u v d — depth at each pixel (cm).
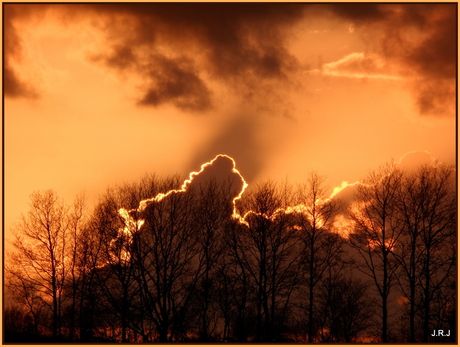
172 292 6234
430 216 6256
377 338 6328
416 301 6147
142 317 6059
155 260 6234
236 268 6412
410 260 6109
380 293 6084
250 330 6462
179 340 6122
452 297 6031
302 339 6450
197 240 6456
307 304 6431
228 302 6341
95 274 6462
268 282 6366
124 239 6378
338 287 6475
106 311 6297
